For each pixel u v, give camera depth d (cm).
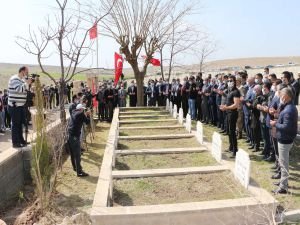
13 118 811
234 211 535
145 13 1845
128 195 633
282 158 637
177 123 1348
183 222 527
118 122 1330
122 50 1823
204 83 1455
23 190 763
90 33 1419
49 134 783
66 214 609
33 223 580
